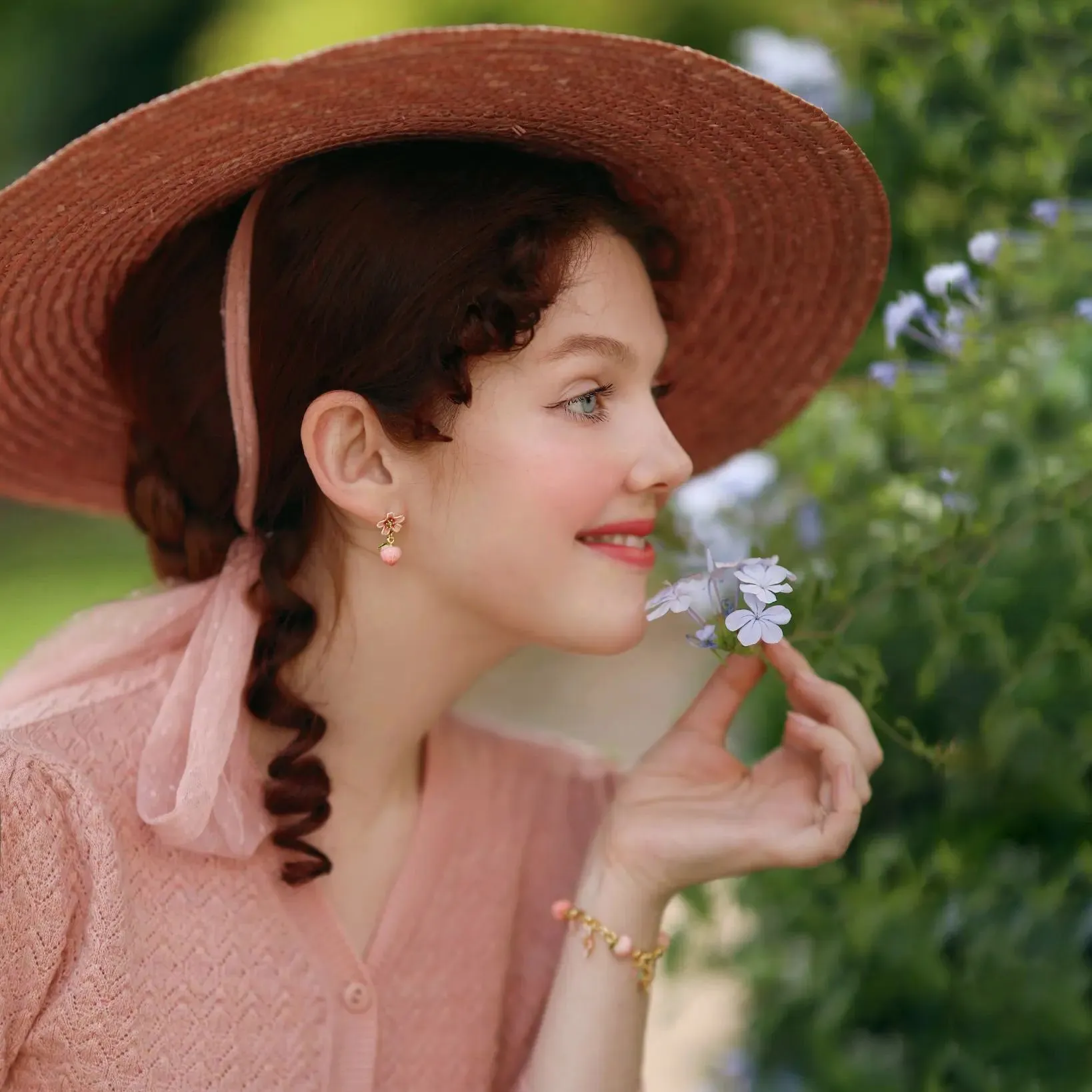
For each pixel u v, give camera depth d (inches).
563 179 71.3
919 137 97.3
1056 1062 84.0
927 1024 90.4
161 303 76.7
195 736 69.8
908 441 94.6
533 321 68.0
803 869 97.7
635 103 67.6
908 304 89.2
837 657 81.0
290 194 70.5
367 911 79.6
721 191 77.0
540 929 86.3
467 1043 81.1
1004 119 92.3
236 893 72.5
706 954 106.6
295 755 73.2
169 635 75.2
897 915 87.7
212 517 78.3
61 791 67.5
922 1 94.3
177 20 476.1
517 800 86.2
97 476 92.3
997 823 86.0
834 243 79.5
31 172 62.9
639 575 72.7
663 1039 144.9
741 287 84.1
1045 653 79.0
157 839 70.8
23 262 69.7
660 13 338.0
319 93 61.9
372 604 74.5
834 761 74.0
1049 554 78.9
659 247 80.5
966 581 81.3
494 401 69.5
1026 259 88.7
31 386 81.8
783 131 70.7
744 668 79.2
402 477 71.1
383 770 79.0
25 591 344.8
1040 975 82.5
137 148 63.2
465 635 75.6
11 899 65.0
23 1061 68.5
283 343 71.4
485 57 61.6
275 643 73.0
